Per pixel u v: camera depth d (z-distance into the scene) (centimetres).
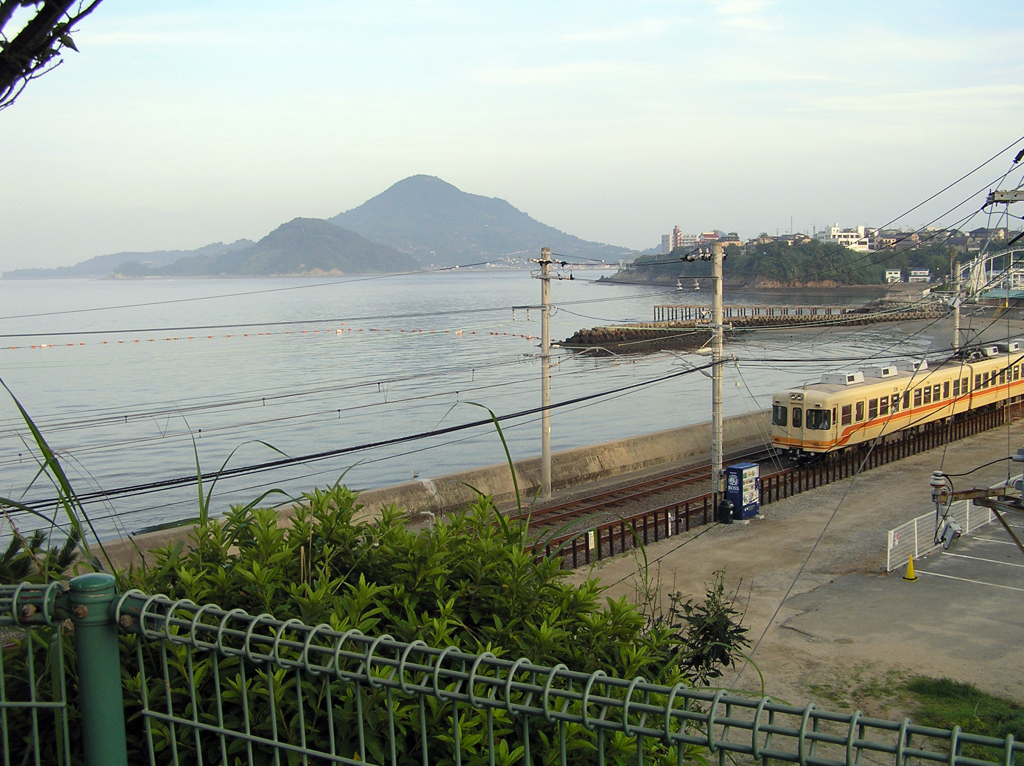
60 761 362
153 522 3077
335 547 502
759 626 1627
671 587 1864
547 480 2769
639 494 2802
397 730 378
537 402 5506
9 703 352
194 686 367
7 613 346
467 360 6806
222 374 6109
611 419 5138
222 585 430
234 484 3669
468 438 4594
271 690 339
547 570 484
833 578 1898
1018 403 4381
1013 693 1298
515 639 429
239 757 382
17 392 5422
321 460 4100
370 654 324
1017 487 1437
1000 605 1681
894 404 3189
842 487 2848
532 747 390
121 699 347
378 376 6025
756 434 3922
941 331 6625
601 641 453
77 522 446
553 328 9556
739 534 2312
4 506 485
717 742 287
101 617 340
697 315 9688
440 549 477
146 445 4269
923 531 2236
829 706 1281
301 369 6316
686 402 5634
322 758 339
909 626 1592
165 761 390
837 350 6938
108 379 5919
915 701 1285
